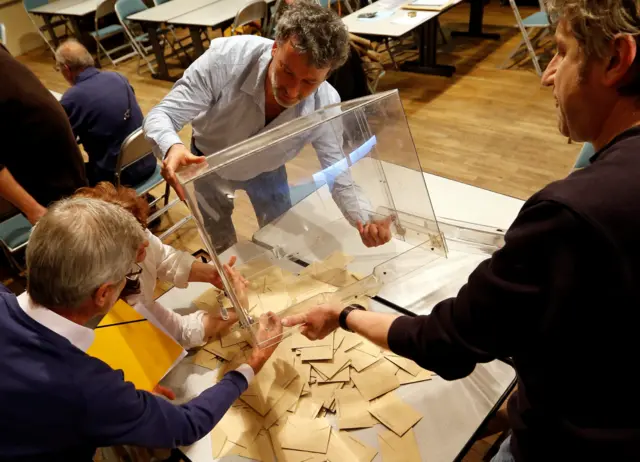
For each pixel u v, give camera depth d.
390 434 0.96
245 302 1.12
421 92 4.02
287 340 1.17
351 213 1.33
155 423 0.86
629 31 0.49
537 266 0.55
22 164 1.87
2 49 1.75
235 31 3.86
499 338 0.61
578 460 0.67
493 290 0.59
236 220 1.16
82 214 0.78
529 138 3.23
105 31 5.25
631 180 0.51
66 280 0.75
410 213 1.31
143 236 0.90
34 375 0.76
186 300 1.34
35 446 0.79
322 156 1.28
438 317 0.69
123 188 1.14
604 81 0.54
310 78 1.27
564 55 0.58
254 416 1.03
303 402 1.04
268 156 1.15
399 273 1.27
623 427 0.61
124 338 1.04
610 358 0.57
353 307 0.96
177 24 4.30
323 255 1.28
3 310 0.80
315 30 1.18
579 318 0.55
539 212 0.54
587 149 1.69
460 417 0.97
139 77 5.17
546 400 0.66
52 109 1.86
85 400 0.78
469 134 3.38
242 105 1.49
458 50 4.67
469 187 1.64
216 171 1.08
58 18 6.45
